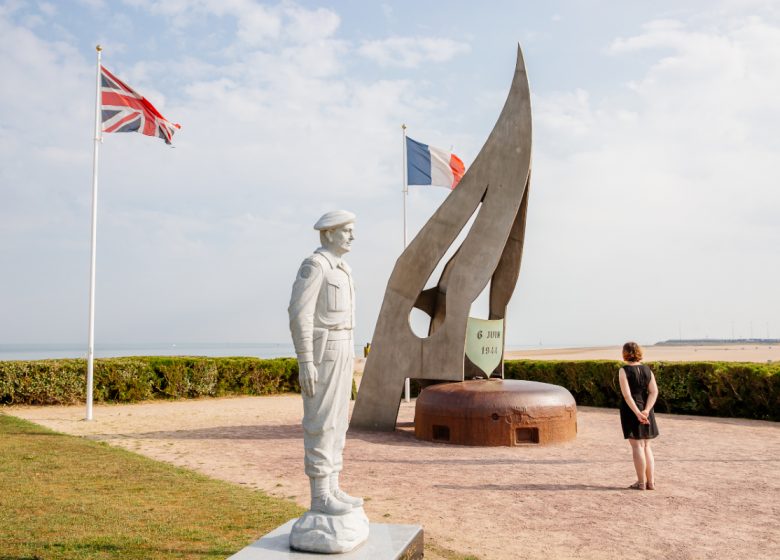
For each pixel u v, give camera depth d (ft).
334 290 17.28
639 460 27.20
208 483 27.04
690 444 38.40
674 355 183.21
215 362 70.90
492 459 33.78
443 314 46.44
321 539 16.19
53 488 25.79
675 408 54.44
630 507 24.50
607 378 59.11
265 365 74.23
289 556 16.02
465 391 39.01
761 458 34.04
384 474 30.19
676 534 21.20
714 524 22.31
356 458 34.04
